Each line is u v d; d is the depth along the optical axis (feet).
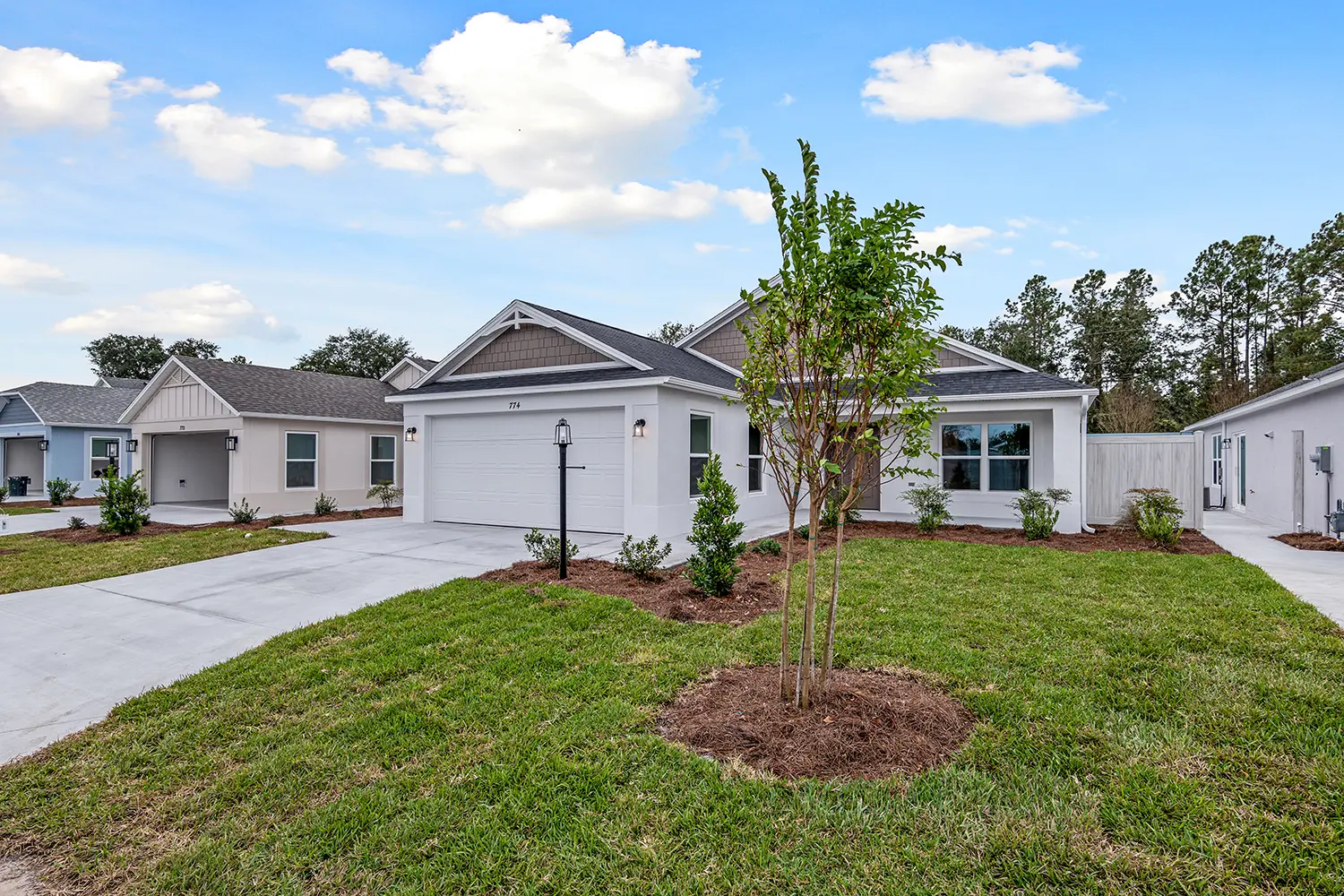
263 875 7.84
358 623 18.49
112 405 77.77
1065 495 33.96
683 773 9.75
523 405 37.50
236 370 53.36
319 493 51.85
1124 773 9.46
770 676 13.30
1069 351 116.57
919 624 17.15
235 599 21.79
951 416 41.22
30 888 7.83
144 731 11.95
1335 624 16.46
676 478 34.40
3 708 13.29
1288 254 106.42
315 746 11.05
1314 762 9.70
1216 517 47.03
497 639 16.48
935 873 7.52
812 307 10.64
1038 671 13.61
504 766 10.09
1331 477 32.68
